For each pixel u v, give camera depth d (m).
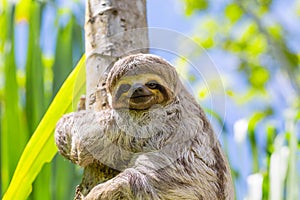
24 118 2.40
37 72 2.46
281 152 2.29
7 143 2.37
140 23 1.98
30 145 2.10
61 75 2.49
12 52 2.46
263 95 5.86
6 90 2.41
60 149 2.00
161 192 1.85
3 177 2.34
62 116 2.04
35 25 2.53
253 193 2.27
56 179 2.35
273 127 2.41
